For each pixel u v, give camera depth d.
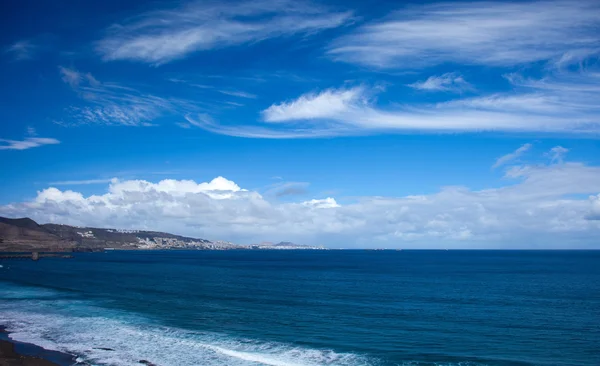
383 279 90.38
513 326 38.72
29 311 45.03
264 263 173.88
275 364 26.98
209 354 29.08
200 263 166.00
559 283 80.88
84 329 36.53
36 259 156.75
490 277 96.50
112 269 116.69
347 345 31.80
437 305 51.19
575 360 28.42
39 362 26.80
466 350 30.72
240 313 44.81
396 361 28.00
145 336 34.09
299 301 54.22
